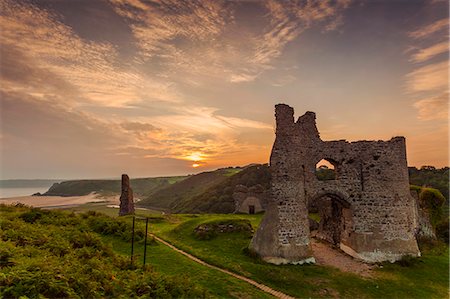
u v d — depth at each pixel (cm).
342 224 3184
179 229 3744
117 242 2914
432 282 2419
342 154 3053
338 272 2517
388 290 2242
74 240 2164
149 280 1505
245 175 9381
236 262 2569
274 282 2256
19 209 3662
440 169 7769
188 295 1504
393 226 2866
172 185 15712
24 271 1152
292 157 2880
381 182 2941
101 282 1362
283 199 2791
